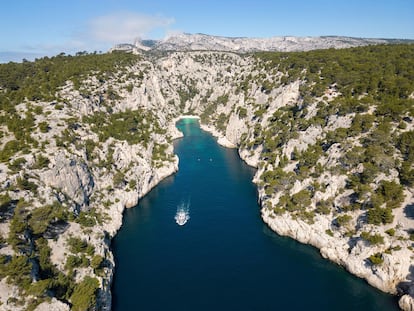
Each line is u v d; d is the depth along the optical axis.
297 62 164.00
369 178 77.88
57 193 74.75
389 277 64.19
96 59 185.62
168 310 60.53
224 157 159.38
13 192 63.94
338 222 75.81
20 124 88.94
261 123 157.00
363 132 92.12
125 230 89.88
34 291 49.88
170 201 108.38
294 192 93.00
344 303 62.00
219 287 66.56
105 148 105.81
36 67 154.00
